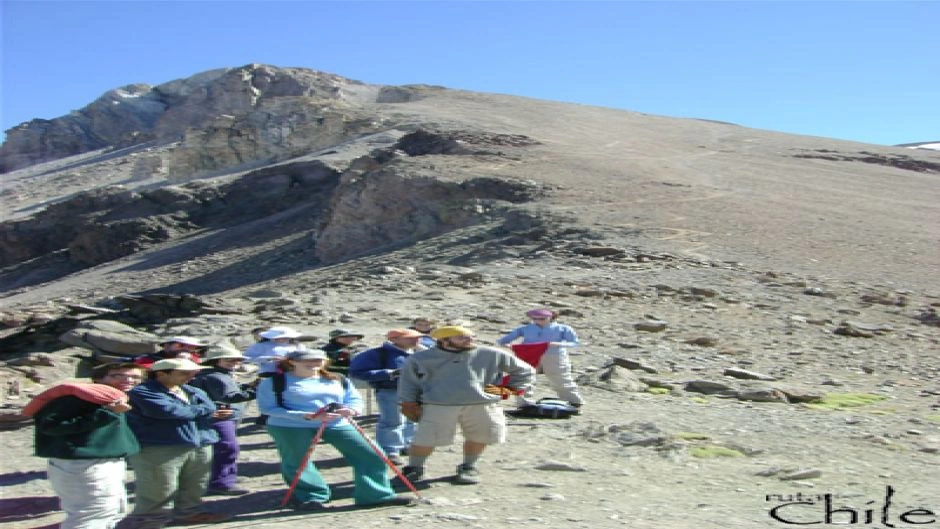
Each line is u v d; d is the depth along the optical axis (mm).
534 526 6383
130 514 6648
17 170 164875
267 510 7156
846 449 9641
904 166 72688
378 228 47219
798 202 45031
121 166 134500
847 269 29625
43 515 7426
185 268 59719
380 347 8953
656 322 20047
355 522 6625
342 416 7156
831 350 18594
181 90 192500
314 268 47062
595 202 42406
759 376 14820
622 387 13414
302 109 104375
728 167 61312
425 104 117375
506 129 90500
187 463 6883
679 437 10008
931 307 24484
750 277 27656
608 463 8758
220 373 8102
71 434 6164
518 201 44062
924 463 9078
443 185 46406
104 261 74812
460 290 25438
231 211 79000
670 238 34125
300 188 80375
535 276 27734
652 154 68500
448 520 6578
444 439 7715
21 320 21359
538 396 12734
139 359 8195
